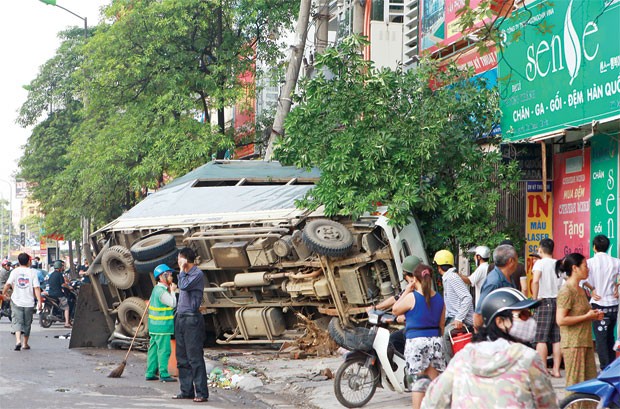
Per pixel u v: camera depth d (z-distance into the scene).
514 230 14.91
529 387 4.41
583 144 14.06
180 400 11.31
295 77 21.23
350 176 14.73
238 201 17.56
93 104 30.72
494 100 15.34
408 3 21.36
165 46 29.02
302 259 16.05
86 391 12.03
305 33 21.31
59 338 22.00
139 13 28.78
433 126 14.47
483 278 12.16
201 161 28.50
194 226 17.41
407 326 8.80
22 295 18.25
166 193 18.95
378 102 14.90
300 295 16.36
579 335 9.09
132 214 18.86
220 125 30.14
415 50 20.97
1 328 25.36
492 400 4.40
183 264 11.17
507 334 4.62
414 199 14.36
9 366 14.93
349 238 15.34
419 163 14.73
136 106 29.80
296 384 12.42
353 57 15.44
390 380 10.12
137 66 28.69
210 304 17.38
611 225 13.28
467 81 15.31
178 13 28.80
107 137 30.59
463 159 14.89
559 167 15.02
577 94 13.28
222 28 30.17
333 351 15.77
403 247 14.95
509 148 15.30
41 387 12.34
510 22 15.26
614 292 11.34
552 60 13.95
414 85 15.34
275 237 16.27
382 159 14.79
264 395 11.98
